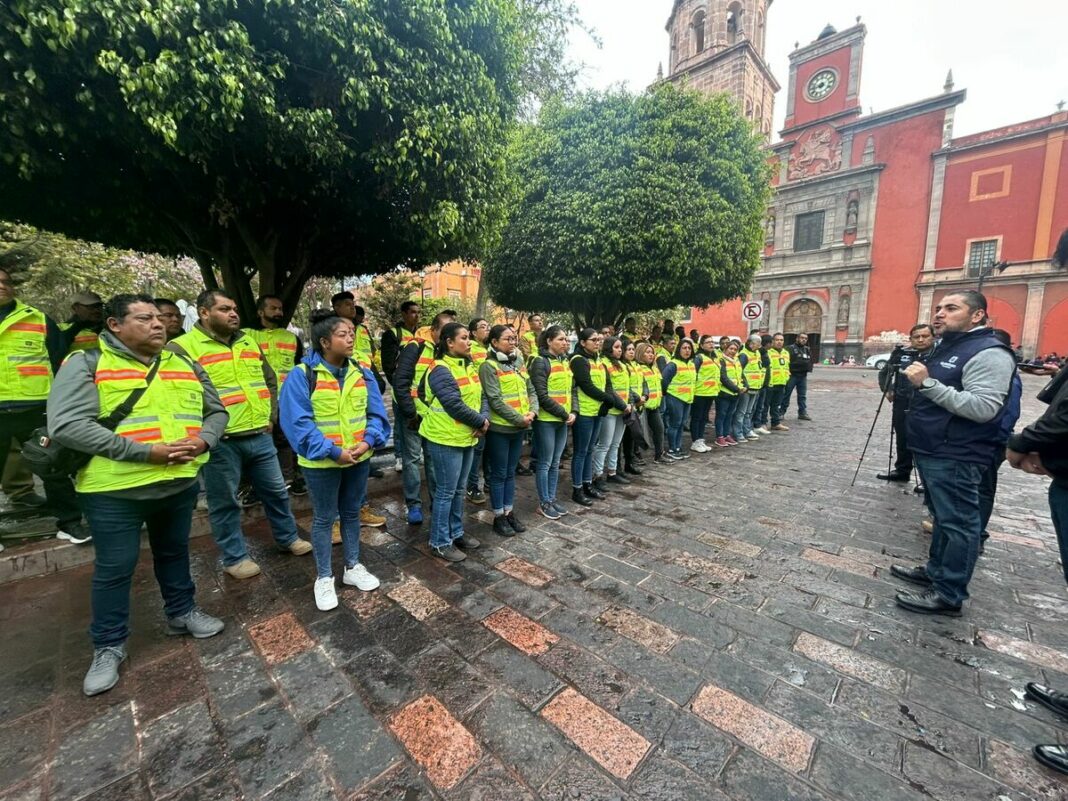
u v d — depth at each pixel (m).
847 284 24.75
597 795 1.60
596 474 5.08
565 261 7.80
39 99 2.51
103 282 11.03
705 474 5.68
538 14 4.82
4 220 3.93
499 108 4.14
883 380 5.33
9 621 2.59
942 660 2.28
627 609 2.72
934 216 22.31
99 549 2.07
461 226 4.05
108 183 3.61
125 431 2.04
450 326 3.34
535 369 4.14
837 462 6.25
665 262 7.32
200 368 2.44
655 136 7.27
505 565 3.27
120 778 1.67
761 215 8.71
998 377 2.43
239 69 2.58
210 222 4.28
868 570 3.20
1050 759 1.70
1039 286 20.09
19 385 3.18
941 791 1.61
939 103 21.86
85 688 2.05
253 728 1.88
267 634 2.49
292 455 4.57
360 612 2.69
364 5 2.81
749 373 7.64
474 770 1.69
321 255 5.38
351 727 1.88
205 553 3.43
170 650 2.36
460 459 3.35
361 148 3.58
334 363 2.78
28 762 1.73
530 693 2.06
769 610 2.71
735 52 23.50
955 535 2.62
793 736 1.84
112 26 2.27
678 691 2.07
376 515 4.04
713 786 1.63
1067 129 19.30
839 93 24.58
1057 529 2.02
